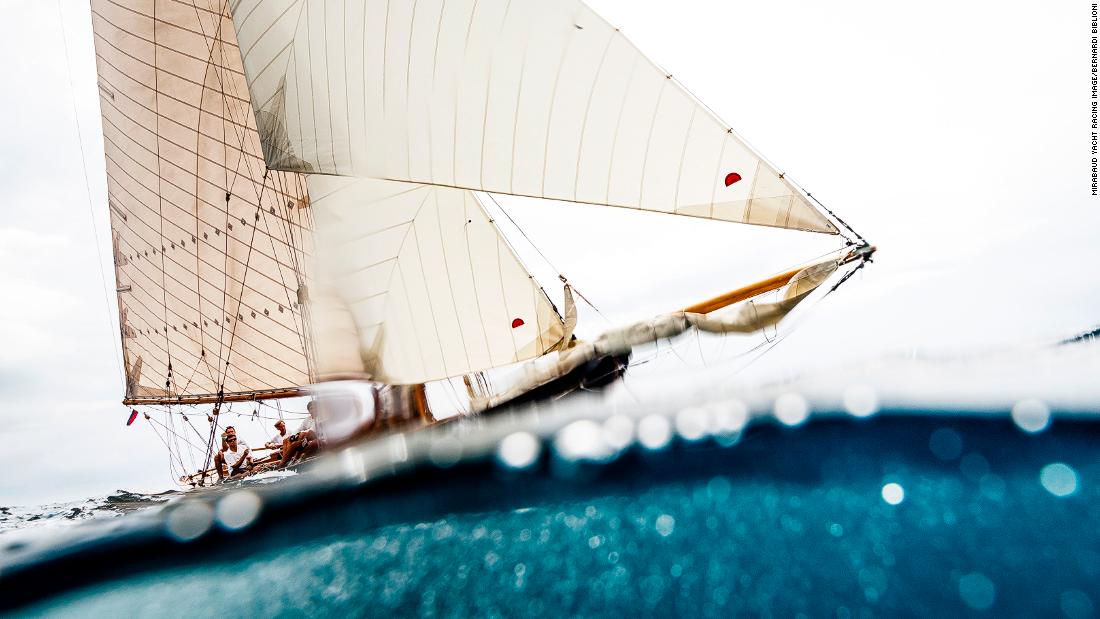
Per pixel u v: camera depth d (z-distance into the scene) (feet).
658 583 10.73
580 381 21.81
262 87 27.09
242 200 35.88
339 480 19.24
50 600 15.17
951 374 15.89
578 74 20.45
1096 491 10.63
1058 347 15.81
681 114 19.70
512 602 10.96
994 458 12.17
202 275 39.22
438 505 16.88
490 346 26.27
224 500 18.80
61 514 21.65
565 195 21.68
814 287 21.43
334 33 24.22
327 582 13.55
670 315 22.35
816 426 15.19
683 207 20.49
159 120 38.63
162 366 44.04
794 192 19.95
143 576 16.02
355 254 27.50
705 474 14.74
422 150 23.27
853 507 12.19
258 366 37.65
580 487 15.94
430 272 26.76
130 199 42.50
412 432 22.65
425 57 22.44
